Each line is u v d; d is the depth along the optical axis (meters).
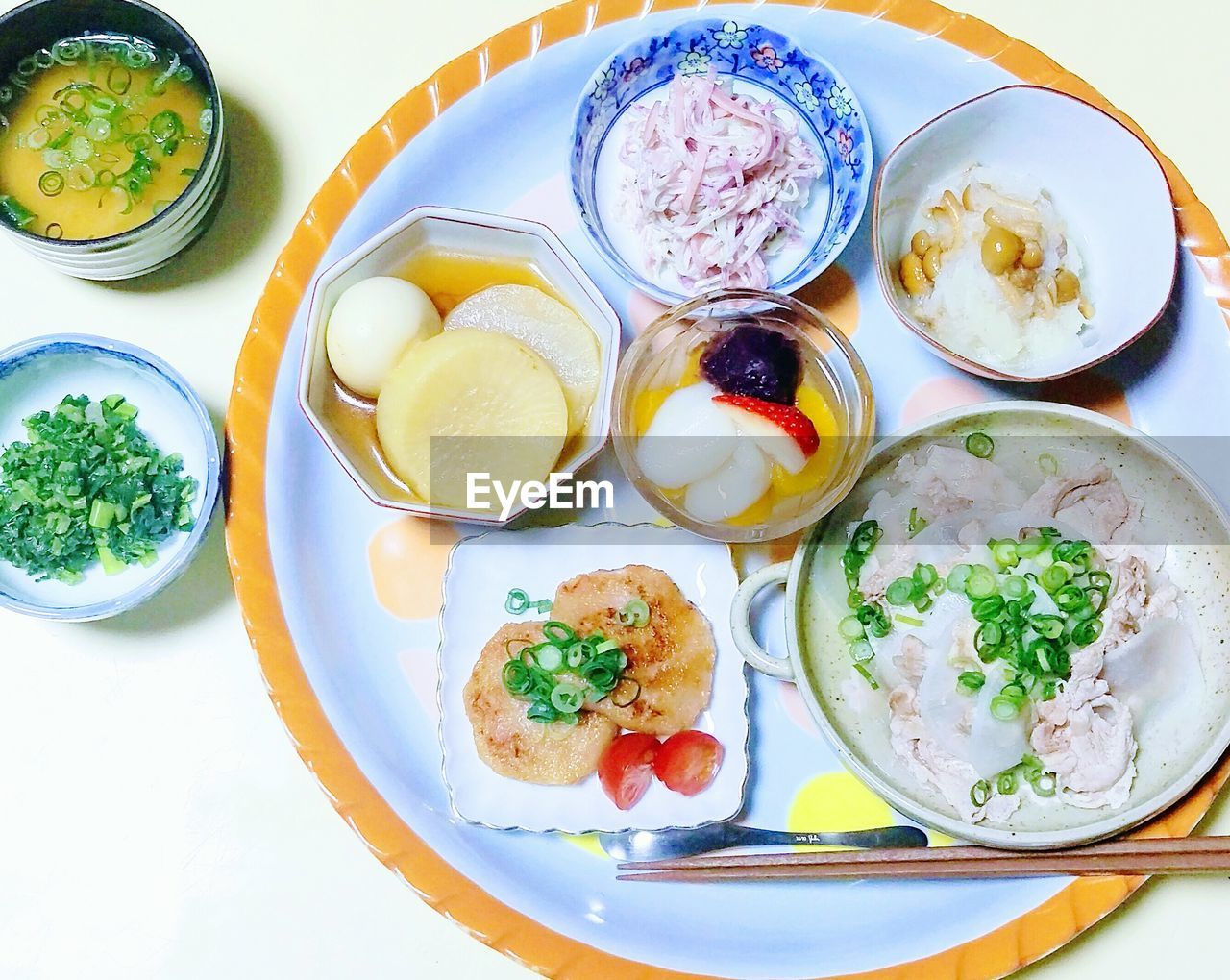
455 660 0.52
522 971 0.52
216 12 0.59
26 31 0.54
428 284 0.54
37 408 0.55
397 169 0.56
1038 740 0.50
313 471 0.54
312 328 0.51
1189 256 0.54
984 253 0.54
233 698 0.54
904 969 0.49
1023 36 0.59
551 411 0.51
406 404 0.50
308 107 0.58
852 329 0.55
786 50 0.55
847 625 0.51
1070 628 0.50
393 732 0.52
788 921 0.50
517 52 0.56
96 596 0.53
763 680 0.52
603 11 0.57
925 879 0.50
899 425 0.55
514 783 0.51
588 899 0.51
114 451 0.53
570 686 0.51
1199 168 0.58
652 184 0.55
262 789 0.53
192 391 0.52
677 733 0.51
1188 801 0.49
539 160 0.57
